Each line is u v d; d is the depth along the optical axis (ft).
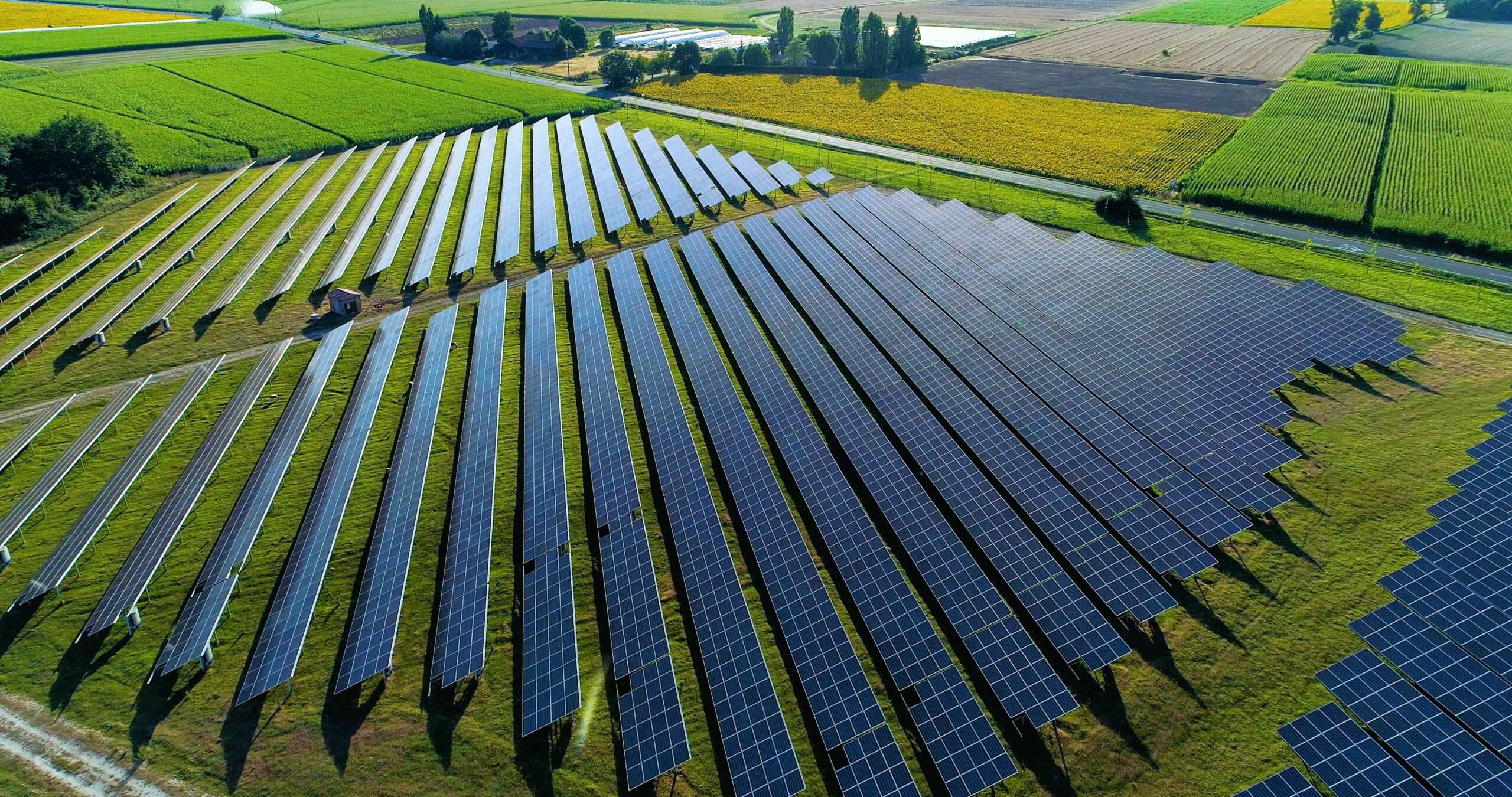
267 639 139.13
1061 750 118.11
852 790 111.45
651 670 129.70
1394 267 247.29
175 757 123.95
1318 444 171.12
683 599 146.82
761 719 120.98
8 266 281.33
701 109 492.54
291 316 251.39
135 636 143.33
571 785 118.42
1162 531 147.13
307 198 350.84
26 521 170.19
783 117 462.19
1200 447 165.99
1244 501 152.97
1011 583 139.85
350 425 195.62
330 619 146.51
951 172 356.18
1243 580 142.00
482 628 139.13
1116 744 118.32
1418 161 337.72
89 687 134.62
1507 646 116.78
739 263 263.90
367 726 127.95
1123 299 215.72
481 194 344.90
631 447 186.60
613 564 150.92
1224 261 221.46
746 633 133.80
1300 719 112.68
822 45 570.05
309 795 118.73
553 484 172.04
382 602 144.87
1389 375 190.08
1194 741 117.80
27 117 454.81
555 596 144.46
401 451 185.68
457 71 606.55
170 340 238.27
